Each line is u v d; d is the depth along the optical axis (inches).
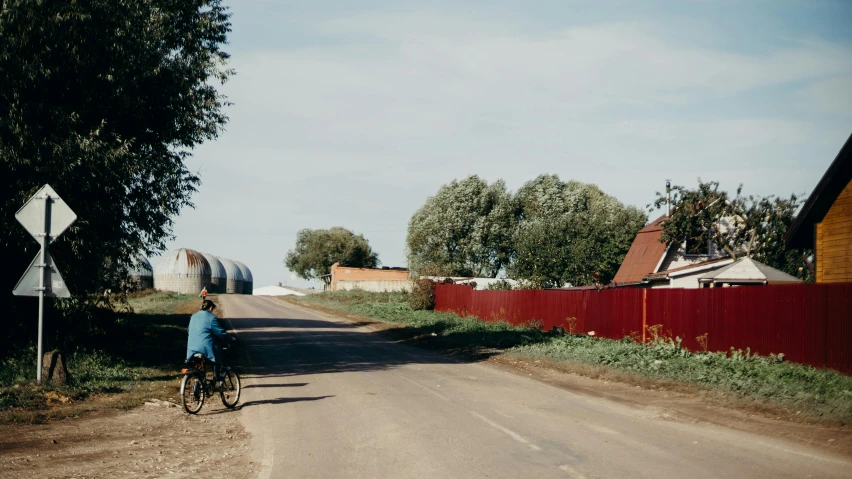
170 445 346.0
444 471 286.2
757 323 687.7
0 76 514.9
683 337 816.3
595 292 1053.2
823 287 603.5
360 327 1444.4
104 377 561.9
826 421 394.9
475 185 2967.5
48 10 530.3
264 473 288.2
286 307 2442.2
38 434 361.1
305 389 553.0
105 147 574.9
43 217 477.7
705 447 330.0
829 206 710.5
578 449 326.3
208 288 4030.5
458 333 1139.9
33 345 595.5
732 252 1599.4
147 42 637.3
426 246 2982.3
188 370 439.5
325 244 4544.8
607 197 3206.2
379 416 422.0
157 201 750.5
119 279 740.7
